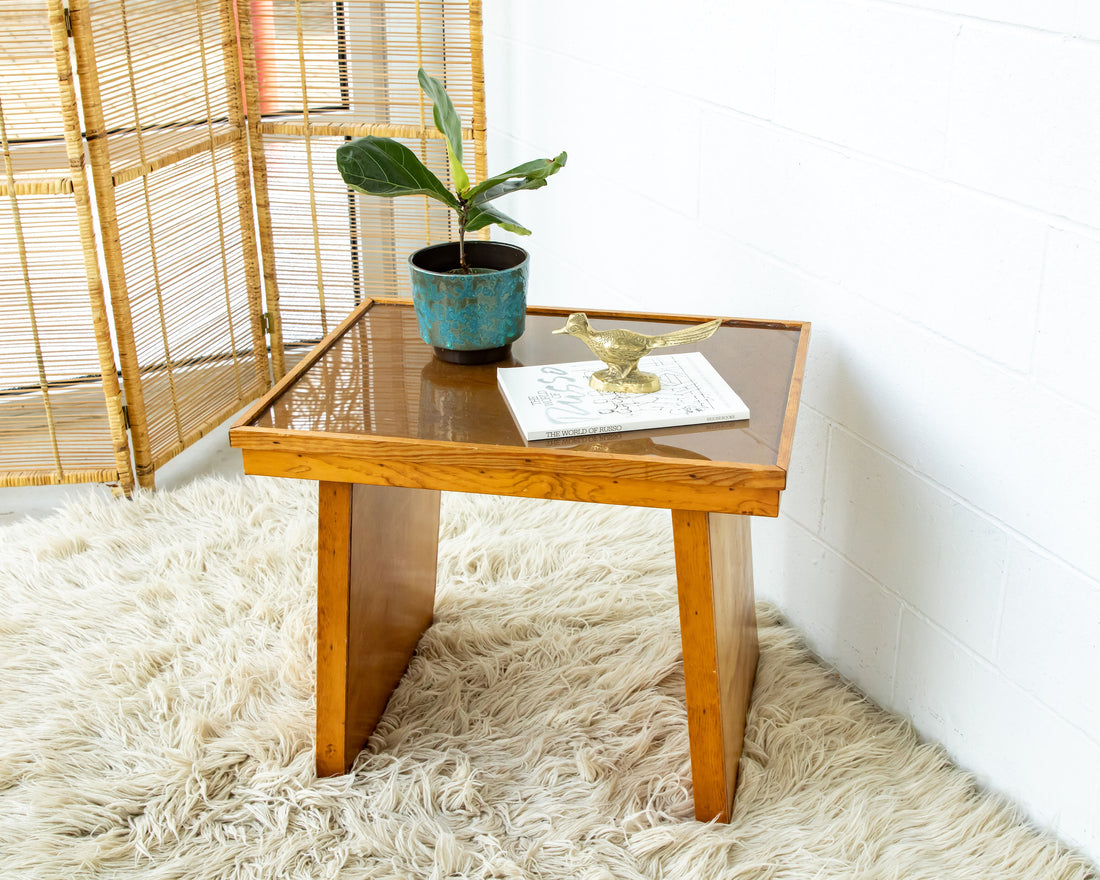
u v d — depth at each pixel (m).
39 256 2.27
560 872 1.20
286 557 1.77
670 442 1.11
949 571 1.32
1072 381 1.10
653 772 1.32
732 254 1.60
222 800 1.31
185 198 2.07
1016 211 1.12
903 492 1.37
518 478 1.11
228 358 2.25
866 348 1.38
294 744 1.37
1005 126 1.12
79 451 2.05
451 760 1.35
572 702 1.44
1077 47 1.02
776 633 1.60
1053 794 1.24
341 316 2.51
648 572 1.74
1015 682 1.25
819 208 1.41
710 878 1.18
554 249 2.10
